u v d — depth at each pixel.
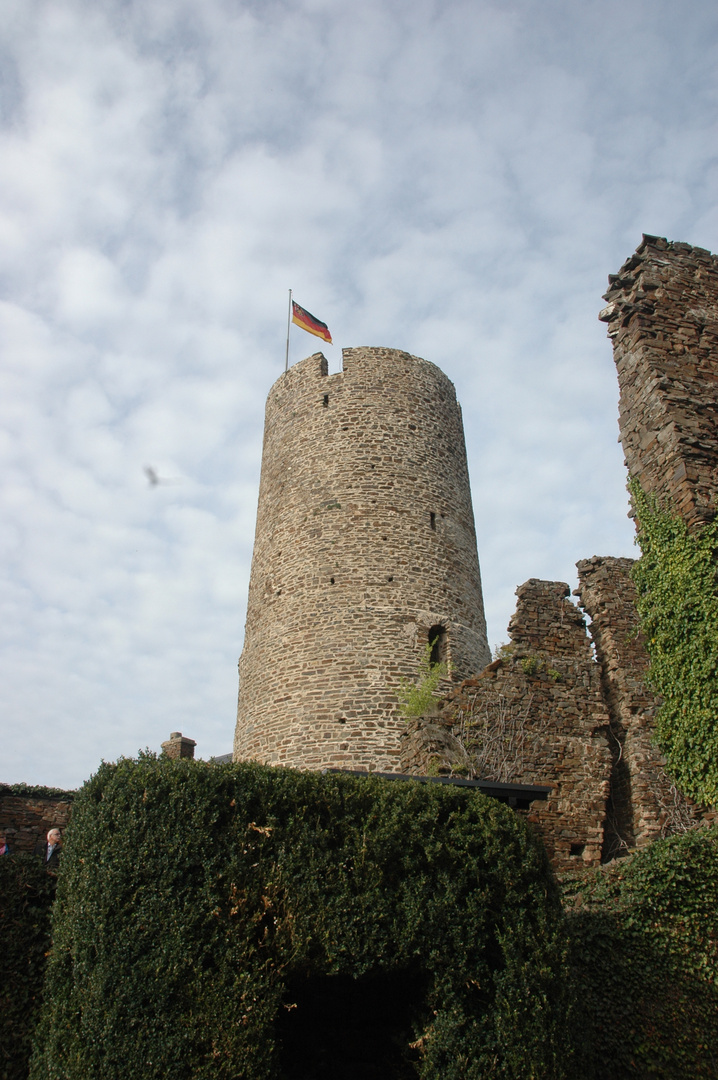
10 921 8.30
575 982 8.02
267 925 7.35
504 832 8.44
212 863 7.43
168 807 7.70
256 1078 6.54
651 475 11.78
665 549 11.12
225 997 6.79
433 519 21.52
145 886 7.28
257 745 18.91
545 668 14.91
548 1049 7.27
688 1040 8.78
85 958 7.12
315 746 17.86
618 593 16.03
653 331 12.62
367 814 8.33
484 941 7.77
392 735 17.78
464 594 21.14
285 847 7.80
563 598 15.82
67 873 7.90
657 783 13.68
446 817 8.55
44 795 14.60
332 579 19.95
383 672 18.67
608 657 15.41
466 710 14.27
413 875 7.98
